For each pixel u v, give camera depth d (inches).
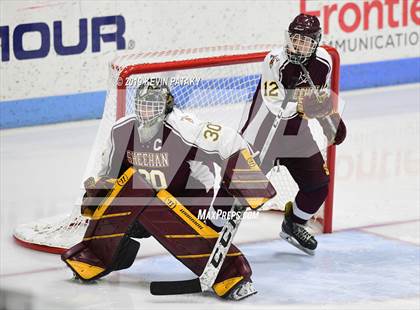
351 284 481.4
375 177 701.3
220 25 920.9
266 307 447.8
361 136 824.3
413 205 629.9
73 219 541.3
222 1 917.2
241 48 829.2
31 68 851.4
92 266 476.4
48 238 536.1
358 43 995.3
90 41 871.1
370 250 537.0
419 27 1027.3
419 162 741.3
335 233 570.3
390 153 770.2
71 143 802.8
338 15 976.9
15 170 719.1
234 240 558.6
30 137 823.7
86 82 879.7
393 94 987.3
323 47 553.0
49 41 852.6
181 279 489.4
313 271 502.3
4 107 848.3
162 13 893.2
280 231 576.4
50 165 733.9
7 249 536.1
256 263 516.7
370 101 955.3
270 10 940.0
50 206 626.2
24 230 553.9
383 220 595.8
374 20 1000.9
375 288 474.9
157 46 898.1
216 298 459.8
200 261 457.7
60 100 871.7
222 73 546.3
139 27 887.1
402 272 499.8
